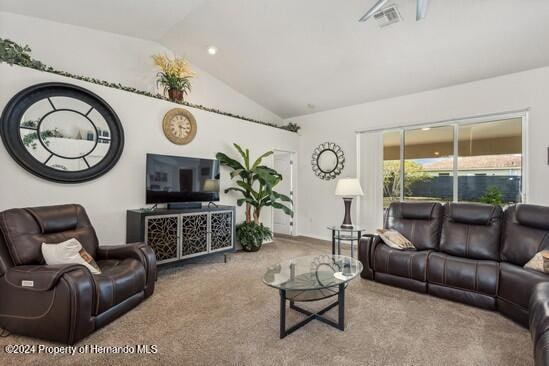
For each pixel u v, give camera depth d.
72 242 2.49
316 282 2.26
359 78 4.57
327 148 5.93
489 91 4.07
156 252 3.53
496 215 3.12
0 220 2.28
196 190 4.29
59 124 3.21
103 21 3.81
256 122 5.50
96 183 3.50
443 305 2.74
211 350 1.97
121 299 2.39
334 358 1.89
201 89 5.16
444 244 3.26
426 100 4.64
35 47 3.59
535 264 2.46
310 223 6.23
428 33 3.38
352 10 3.22
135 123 3.85
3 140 2.84
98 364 1.81
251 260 4.31
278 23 3.64
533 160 3.72
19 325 2.06
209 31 4.01
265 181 4.73
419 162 4.79
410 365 1.83
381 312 2.58
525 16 2.93
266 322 2.37
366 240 3.47
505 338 2.15
